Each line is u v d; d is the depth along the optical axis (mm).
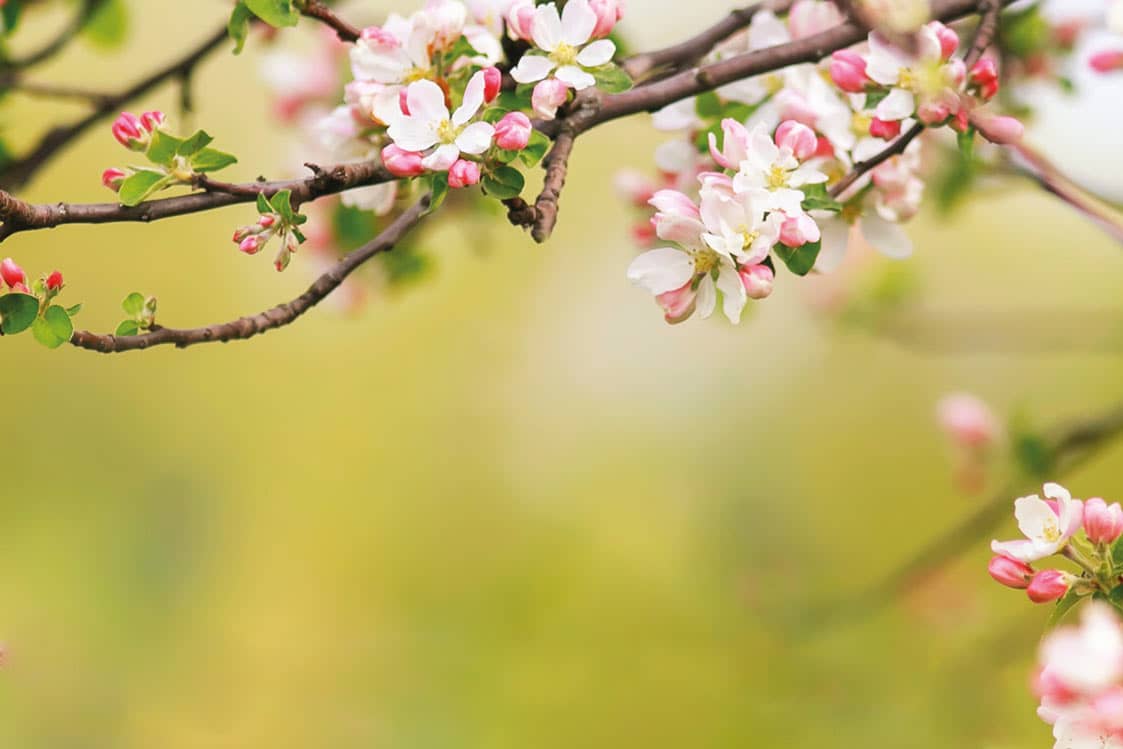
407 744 10102
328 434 12547
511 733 9977
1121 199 5203
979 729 7895
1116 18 4332
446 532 12227
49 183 11578
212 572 11391
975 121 3584
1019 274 11000
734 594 9828
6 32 5387
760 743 8820
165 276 12109
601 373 12727
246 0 3543
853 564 11344
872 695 8492
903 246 4047
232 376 12477
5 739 8656
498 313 12938
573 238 12719
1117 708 2811
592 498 12180
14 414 11695
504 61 3689
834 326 8328
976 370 11461
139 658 10289
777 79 4156
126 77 10812
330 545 12141
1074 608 3162
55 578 10609
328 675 10844
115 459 11852
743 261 3244
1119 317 7684
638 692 9852
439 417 12711
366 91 3494
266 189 3217
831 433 11969
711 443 12242
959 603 8844
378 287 6355
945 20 3785
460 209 6141
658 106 3725
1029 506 3199
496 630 11164
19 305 3098
